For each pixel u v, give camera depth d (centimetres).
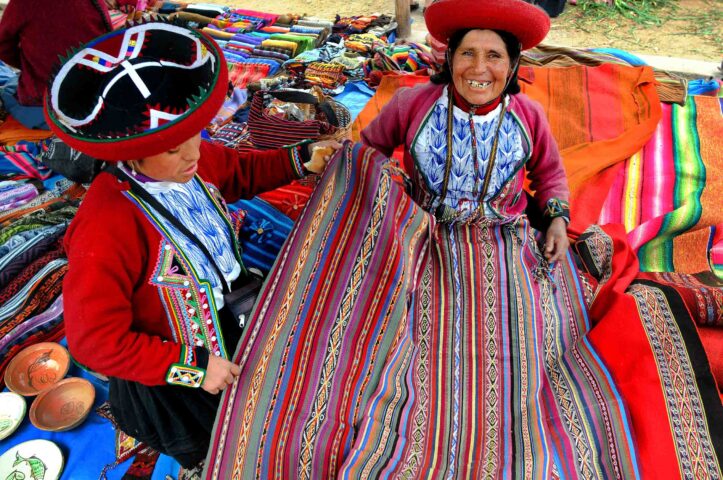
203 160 159
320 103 278
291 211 259
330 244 184
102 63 116
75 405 193
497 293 186
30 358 204
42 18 293
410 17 482
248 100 366
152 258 135
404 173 200
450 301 186
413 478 151
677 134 295
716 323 186
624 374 171
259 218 255
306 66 388
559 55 363
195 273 144
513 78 172
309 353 172
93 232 124
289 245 187
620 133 299
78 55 115
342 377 169
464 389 171
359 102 362
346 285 179
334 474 158
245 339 167
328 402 166
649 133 289
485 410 166
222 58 120
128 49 118
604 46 501
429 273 191
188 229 139
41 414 189
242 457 161
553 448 158
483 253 192
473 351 177
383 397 164
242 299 172
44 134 342
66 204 280
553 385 175
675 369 169
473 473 153
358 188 185
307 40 439
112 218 125
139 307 142
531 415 164
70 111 111
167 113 112
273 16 490
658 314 180
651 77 313
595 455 157
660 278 212
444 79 179
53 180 311
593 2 570
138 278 135
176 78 115
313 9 601
